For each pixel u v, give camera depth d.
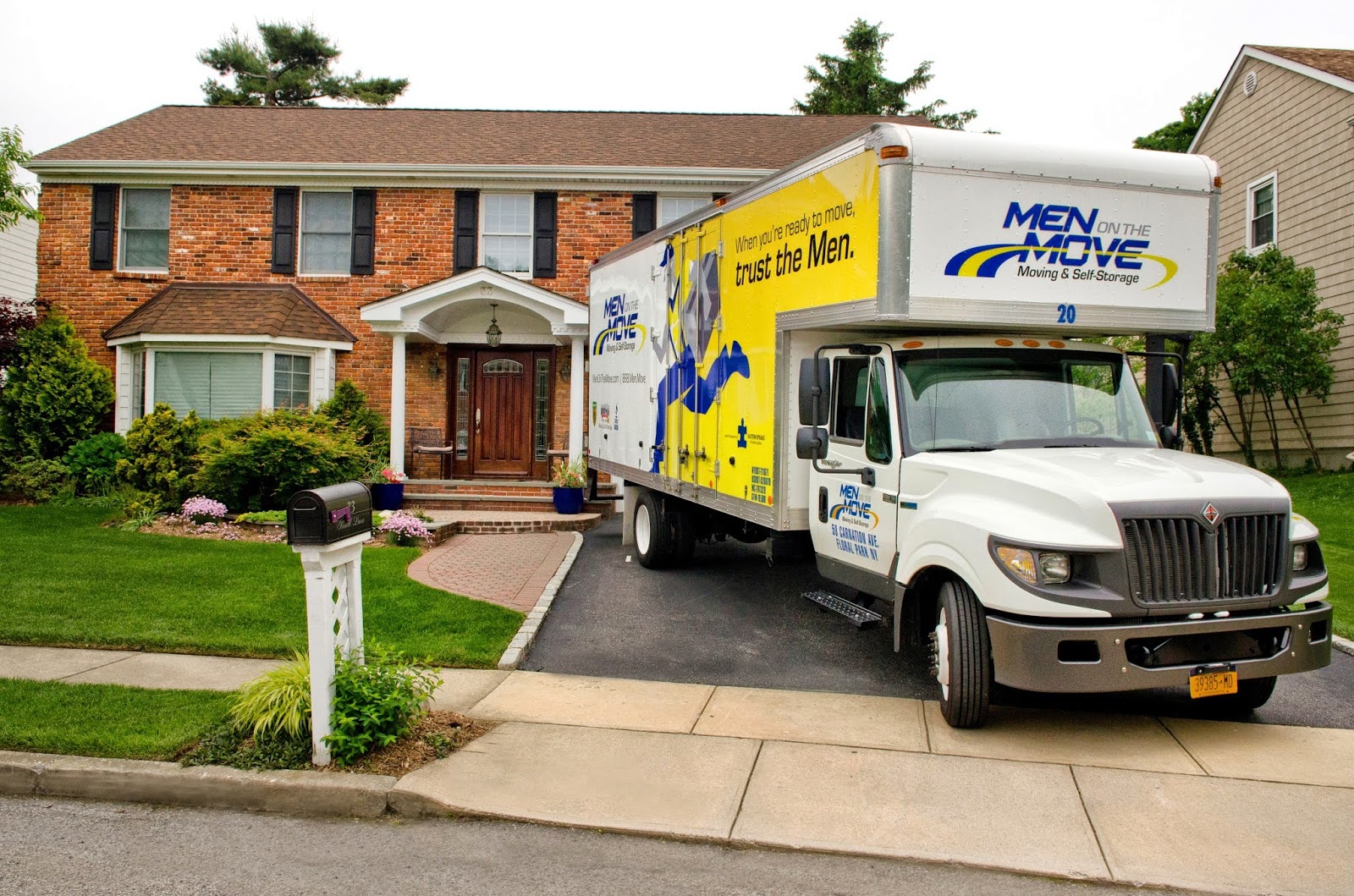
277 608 7.87
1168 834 4.20
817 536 7.05
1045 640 4.83
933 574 5.69
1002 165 5.88
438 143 17.95
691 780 4.80
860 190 5.96
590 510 14.85
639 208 16.89
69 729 5.15
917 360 6.25
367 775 4.76
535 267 16.88
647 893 3.79
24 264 19.42
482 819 4.46
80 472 14.86
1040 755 5.09
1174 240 6.23
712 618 8.19
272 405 15.66
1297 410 15.91
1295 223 16.55
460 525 13.05
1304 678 6.50
